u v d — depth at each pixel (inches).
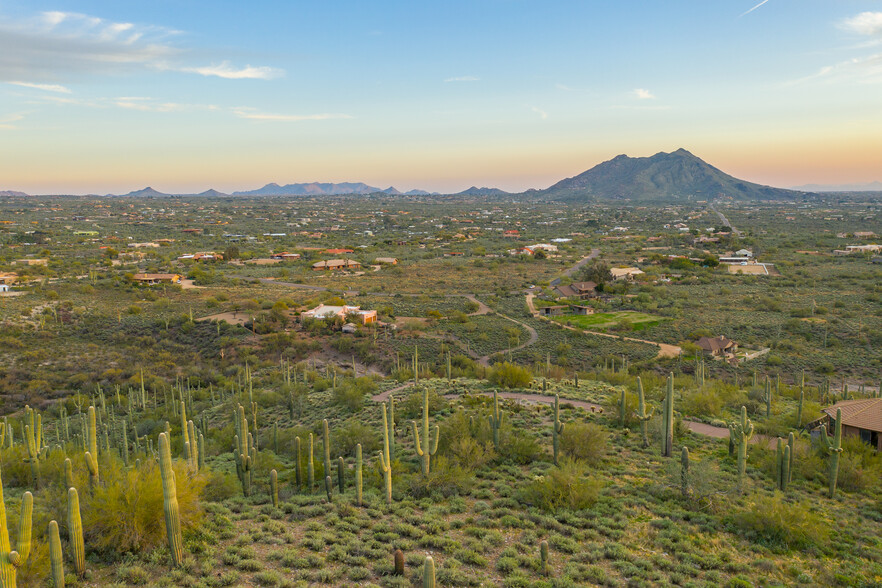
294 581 613.9
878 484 1045.2
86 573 575.8
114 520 625.0
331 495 904.3
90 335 3169.3
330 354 3029.0
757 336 3216.0
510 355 2824.8
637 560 708.0
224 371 2790.4
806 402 1646.2
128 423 1921.8
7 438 1171.9
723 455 1214.3
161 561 623.2
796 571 705.6
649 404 1486.2
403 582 614.2
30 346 2901.1
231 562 644.7
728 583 663.8
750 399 1803.6
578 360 2864.2
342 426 1502.2
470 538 768.3
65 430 1654.8
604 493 957.8
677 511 882.8
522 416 1444.4
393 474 997.2
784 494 977.5
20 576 517.7
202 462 978.7
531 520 836.0
